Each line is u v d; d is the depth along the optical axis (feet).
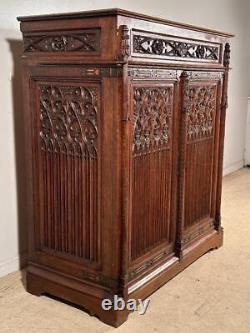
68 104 6.69
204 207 9.14
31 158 7.30
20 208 8.56
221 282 8.11
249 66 17.54
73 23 6.33
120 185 6.45
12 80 8.05
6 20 7.78
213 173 9.31
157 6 11.79
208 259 9.11
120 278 6.66
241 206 12.76
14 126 8.21
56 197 7.16
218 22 14.90
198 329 6.64
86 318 6.91
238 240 10.19
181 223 8.13
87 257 6.95
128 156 6.52
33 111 7.12
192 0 13.34
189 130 8.16
